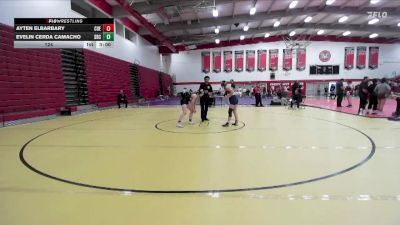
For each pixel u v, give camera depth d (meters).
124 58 17.73
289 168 3.62
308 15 20.36
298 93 13.87
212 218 2.27
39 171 3.57
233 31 24.27
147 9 14.43
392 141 5.36
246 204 2.53
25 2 9.25
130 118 9.85
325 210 2.39
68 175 3.40
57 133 6.61
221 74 29.77
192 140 5.59
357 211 2.37
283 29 24.45
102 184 3.08
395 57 28.66
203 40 24.44
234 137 5.88
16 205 2.55
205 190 2.87
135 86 19.47
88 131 6.89
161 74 26.50
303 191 2.82
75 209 2.46
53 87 10.49
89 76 13.13
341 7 18.95
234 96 7.54
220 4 15.31
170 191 2.85
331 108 13.11
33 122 8.73
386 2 17.80
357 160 3.99
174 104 18.33
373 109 10.49
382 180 3.13
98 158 4.23
